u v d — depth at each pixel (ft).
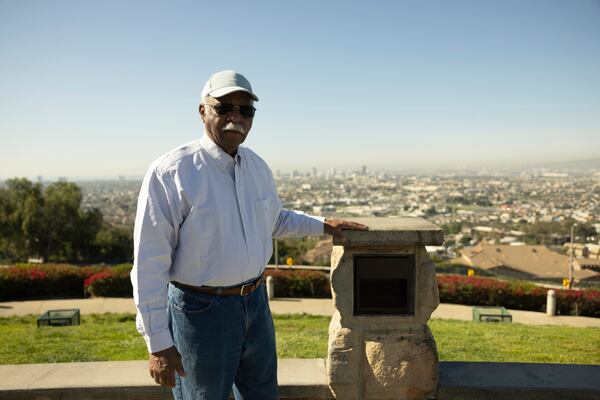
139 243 5.48
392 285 7.75
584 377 8.26
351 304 7.73
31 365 8.80
